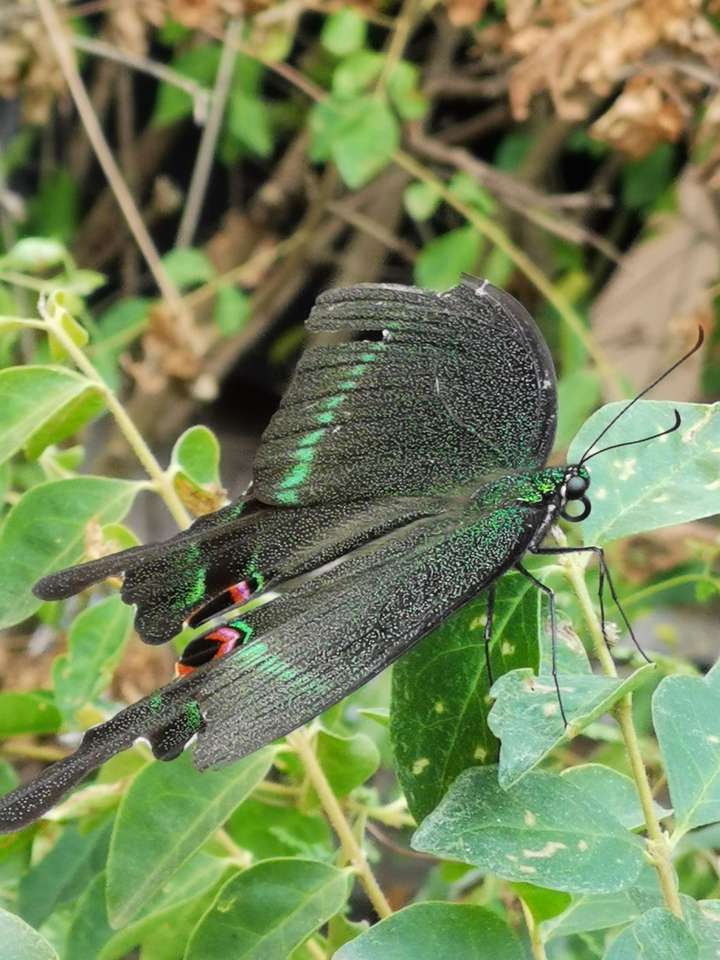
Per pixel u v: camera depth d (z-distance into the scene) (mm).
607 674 450
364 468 470
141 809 470
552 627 456
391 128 664
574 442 468
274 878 467
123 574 474
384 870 591
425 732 457
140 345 831
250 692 443
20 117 865
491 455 470
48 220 858
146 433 819
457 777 447
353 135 663
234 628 455
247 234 837
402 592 450
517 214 799
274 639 448
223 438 909
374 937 437
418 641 446
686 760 444
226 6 676
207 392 728
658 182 798
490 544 454
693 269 754
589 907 459
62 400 486
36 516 488
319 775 475
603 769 464
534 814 437
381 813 502
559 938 510
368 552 457
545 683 440
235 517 471
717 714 447
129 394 860
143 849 468
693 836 528
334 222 822
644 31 607
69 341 491
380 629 447
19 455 645
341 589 452
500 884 514
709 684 449
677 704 447
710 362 760
